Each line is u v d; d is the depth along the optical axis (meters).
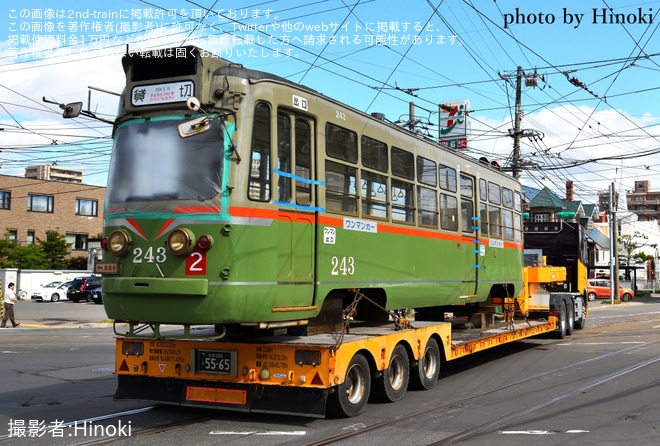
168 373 8.02
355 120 9.16
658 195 144.62
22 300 48.78
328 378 7.40
